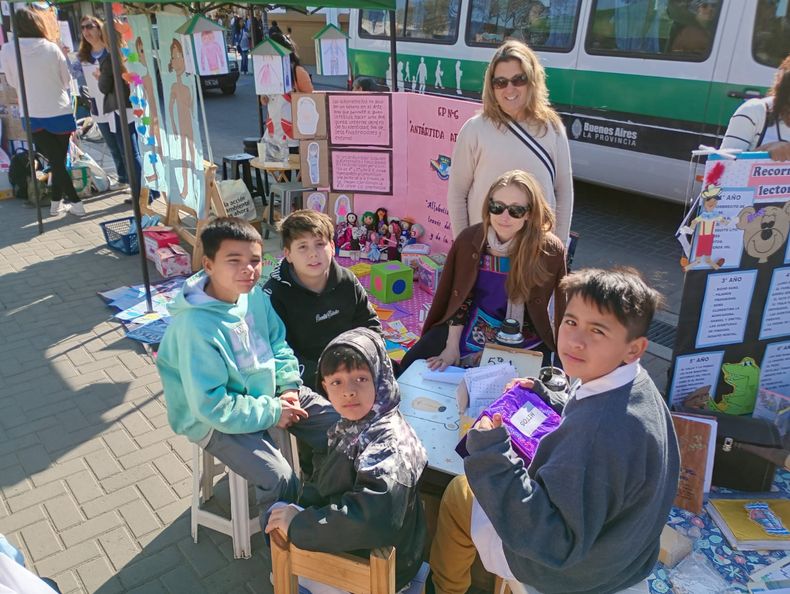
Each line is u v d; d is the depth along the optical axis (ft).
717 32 18.25
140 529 9.41
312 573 6.15
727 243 9.19
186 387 8.02
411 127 16.84
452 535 7.48
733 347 9.91
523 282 9.84
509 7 24.23
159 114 19.43
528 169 11.62
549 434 5.63
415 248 17.04
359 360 6.45
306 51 66.44
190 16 16.37
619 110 21.29
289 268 10.42
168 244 18.89
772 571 7.87
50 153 22.17
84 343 14.71
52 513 9.71
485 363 9.29
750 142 10.70
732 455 9.07
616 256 19.65
